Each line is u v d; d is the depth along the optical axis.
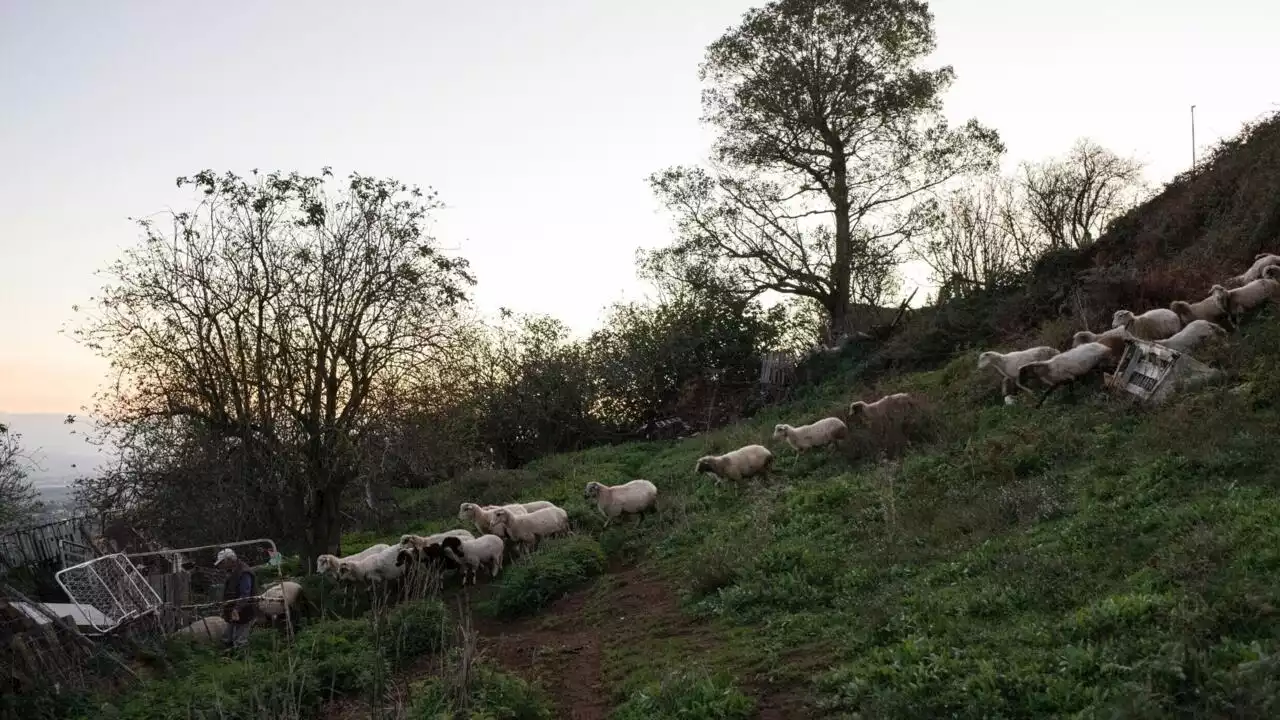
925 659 7.33
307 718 9.05
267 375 15.90
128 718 9.05
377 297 16.34
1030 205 33.75
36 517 14.58
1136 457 10.58
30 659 9.54
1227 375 11.86
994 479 11.88
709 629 9.97
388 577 13.84
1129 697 5.77
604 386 32.94
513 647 10.92
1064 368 14.03
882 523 11.64
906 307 30.66
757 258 31.91
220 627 11.98
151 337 15.68
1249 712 5.32
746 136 31.80
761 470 16.27
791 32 30.39
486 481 23.78
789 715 7.36
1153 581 7.43
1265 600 6.42
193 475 15.70
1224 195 20.19
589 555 13.78
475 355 26.97
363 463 16.58
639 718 7.80
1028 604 7.98
